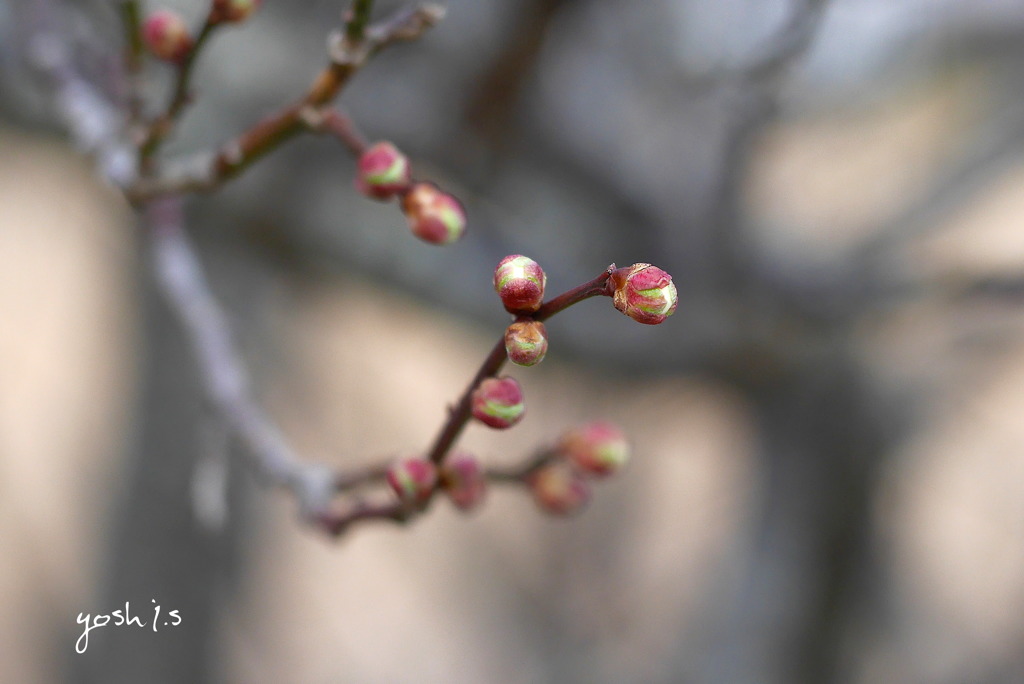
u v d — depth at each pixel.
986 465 1.03
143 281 0.97
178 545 1.02
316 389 1.06
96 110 0.46
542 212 0.81
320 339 1.05
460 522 1.15
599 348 0.81
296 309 0.99
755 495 0.95
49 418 1.12
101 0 0.64
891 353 0.87
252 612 1.11
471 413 0.39
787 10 0.55
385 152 0.40
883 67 0.76
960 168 0.80
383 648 1.19
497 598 1.14
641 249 0.81
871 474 0.91
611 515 1.02
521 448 1.05
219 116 0.71
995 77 0.79
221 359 0.45
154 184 0.42
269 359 1.00
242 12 0.40
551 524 1.04
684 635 1.01
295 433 1.04
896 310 0.81
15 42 0.50
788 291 0.81
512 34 0.67
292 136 0.41
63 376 1.16
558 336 0.80
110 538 1.03
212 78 0.71
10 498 1.05
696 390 0.98
